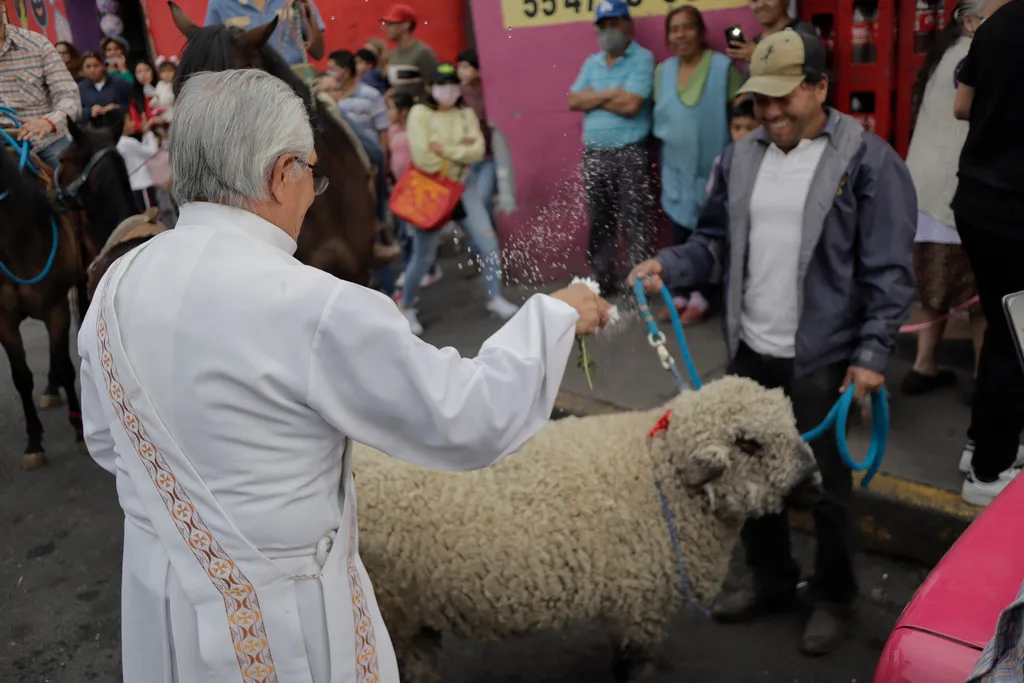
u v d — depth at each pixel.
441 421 1.50
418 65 6.55
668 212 5.38
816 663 3.07
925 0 4.79
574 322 1.67
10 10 11.18
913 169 4.12
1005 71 2.88
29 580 3.97
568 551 2.49
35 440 5.01
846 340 2.90
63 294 5.12
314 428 1.52
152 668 1.62
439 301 6.45
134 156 7.86
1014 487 1.86
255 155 1.50
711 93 5.17
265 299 1.45
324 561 1.58
